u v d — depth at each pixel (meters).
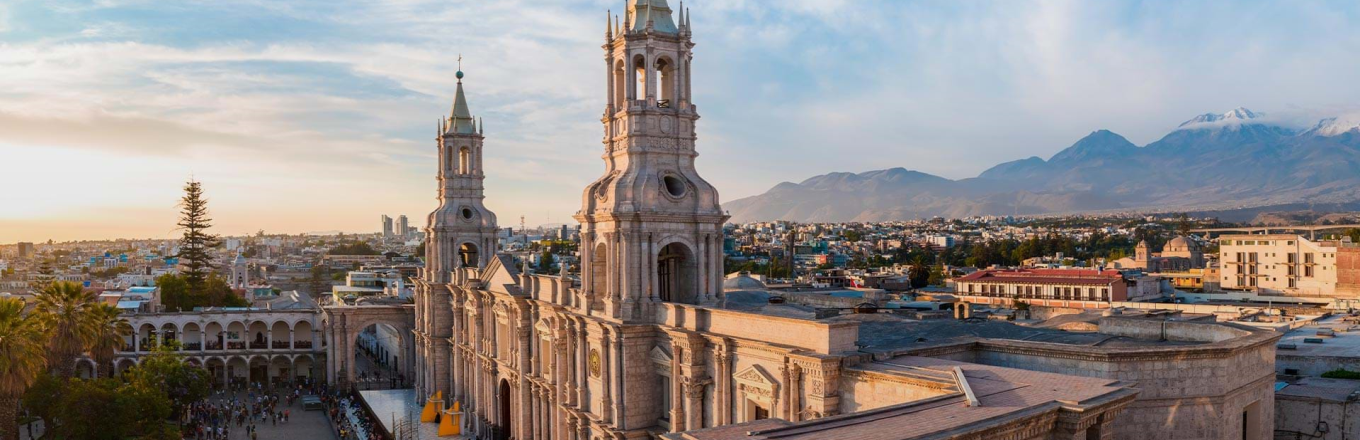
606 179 72.88
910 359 52.50
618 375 69.88
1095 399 38.12
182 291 186.50
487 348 104.88
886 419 36.56
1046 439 37.34
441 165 123.56
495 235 123.94
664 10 72.12
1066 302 147.00
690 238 71.81
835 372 52.97
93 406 82.81
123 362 144.25
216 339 157.25
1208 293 161.75
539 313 88.94
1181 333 61.66
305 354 149.75
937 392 45.31
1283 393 60.41
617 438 69.50
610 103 73.25
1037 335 65.62
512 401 96.12
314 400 130.12
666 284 76.12
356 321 139.75
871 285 194.25
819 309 79.38
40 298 91.69
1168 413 51.84
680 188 72.12
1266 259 192.00
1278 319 97.12
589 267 75.69
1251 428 56.41
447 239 122.12
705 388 65.31
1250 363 55.19
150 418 89.50
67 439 83.88
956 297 140.88
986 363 58.31
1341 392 60.28
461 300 116.06
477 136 123.62
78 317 93.50
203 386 111.94
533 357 89.50
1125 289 145.88
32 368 75.06
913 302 111.25
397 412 119.25
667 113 71.62
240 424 116.44
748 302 84.50
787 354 55.25
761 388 58.19
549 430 86.38
